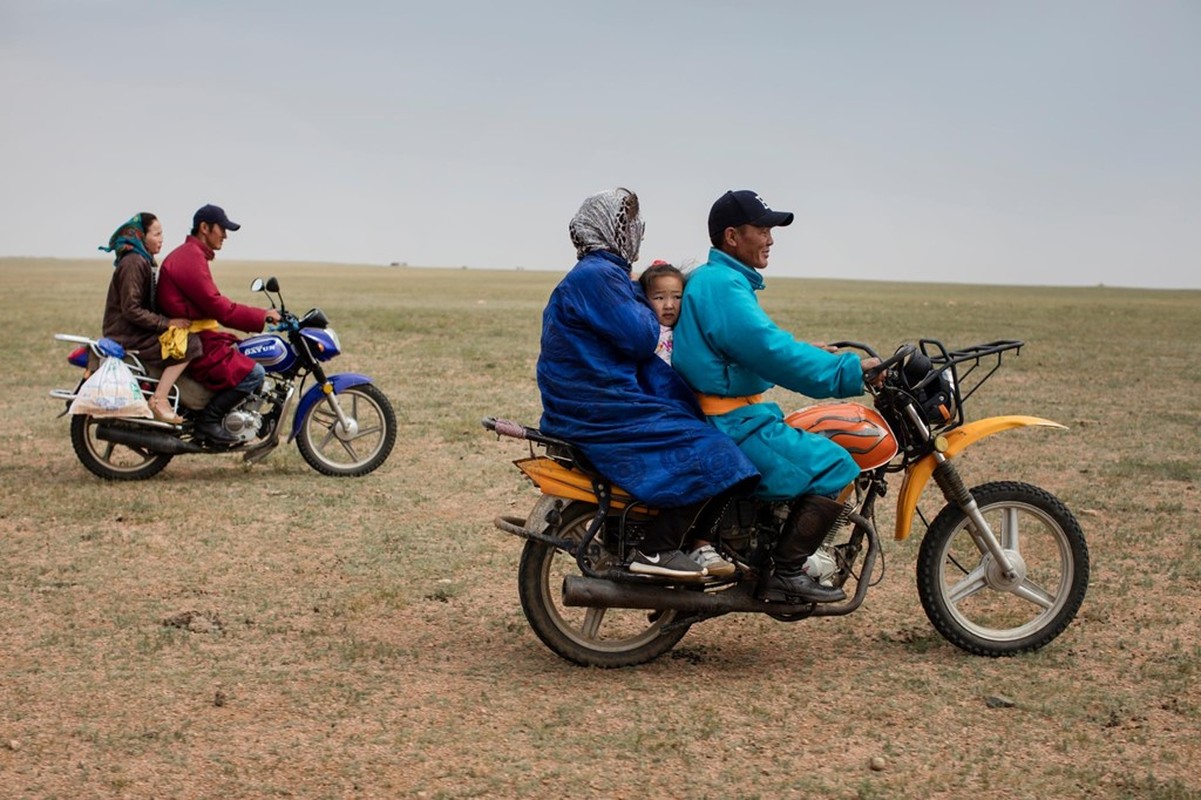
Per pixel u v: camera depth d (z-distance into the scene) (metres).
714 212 5.35
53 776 4.22
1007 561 5.64
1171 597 6.55
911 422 5.51
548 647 5.50
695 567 5.18
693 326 5.25
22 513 8.31
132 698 4.98
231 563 7.12
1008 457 11.07
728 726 4.74
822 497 5.21
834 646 5.79
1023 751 4.51
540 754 4.44
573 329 5.20
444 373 17.86
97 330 25.27
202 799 4.06
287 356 9.71
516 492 9.23
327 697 5.01
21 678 5.20
